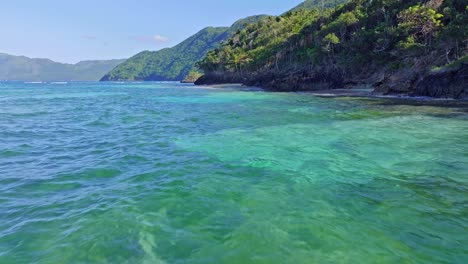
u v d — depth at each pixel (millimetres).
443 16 41406
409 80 34438
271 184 7535
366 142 11898
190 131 14852
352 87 51531
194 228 5355
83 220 5613
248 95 42250
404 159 9516
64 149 11273
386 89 37188
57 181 7758
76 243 4855
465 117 17469
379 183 7496
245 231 5238
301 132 14289
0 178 7957
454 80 29266
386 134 13312
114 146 11727
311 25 71500
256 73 83000
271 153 10531
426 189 7023
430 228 5238
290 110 23188
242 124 16812
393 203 6293
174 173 8375
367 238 4957
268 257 4484
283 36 86188
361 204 6281
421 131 13781
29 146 11766
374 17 56781
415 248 4652
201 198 6660
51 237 5027
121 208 6125
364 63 51812
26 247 4742
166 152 10742
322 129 14938
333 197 6688
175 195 6816
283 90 54562
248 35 118000
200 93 48438
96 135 14023
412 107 22969
